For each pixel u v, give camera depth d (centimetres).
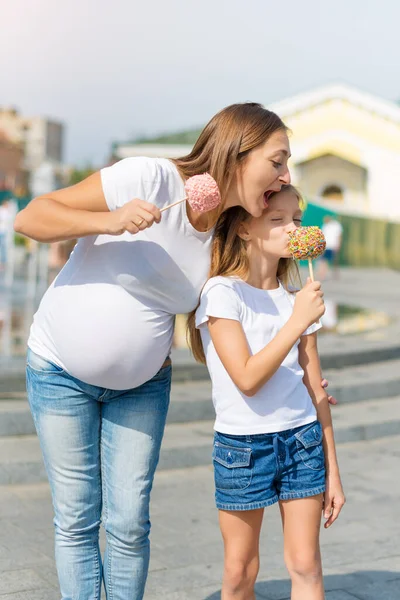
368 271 2830
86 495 279
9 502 489
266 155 260
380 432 668
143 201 244
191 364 729
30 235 257
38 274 1939
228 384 277
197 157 266
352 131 3191
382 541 437
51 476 280
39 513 471
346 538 441
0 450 548
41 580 376
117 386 273
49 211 253
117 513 279
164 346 276
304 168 3278
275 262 288
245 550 282
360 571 395
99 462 285
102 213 248
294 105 3184
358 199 3269
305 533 275
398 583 380
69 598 279
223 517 282
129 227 242
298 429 277
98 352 266
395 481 552
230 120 262
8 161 6731
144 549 286
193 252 269
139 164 257
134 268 262
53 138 8356
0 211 2089
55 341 272
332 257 2369
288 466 275
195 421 650
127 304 265
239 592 285
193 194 250
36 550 414
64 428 276
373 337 971
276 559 409
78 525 279
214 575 387
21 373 661
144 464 281
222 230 283
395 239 3097
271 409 274
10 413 586
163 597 361
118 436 280
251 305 281
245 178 263
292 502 277
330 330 1050
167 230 261
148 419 281
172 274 267
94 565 282
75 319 266
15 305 1247
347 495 519
